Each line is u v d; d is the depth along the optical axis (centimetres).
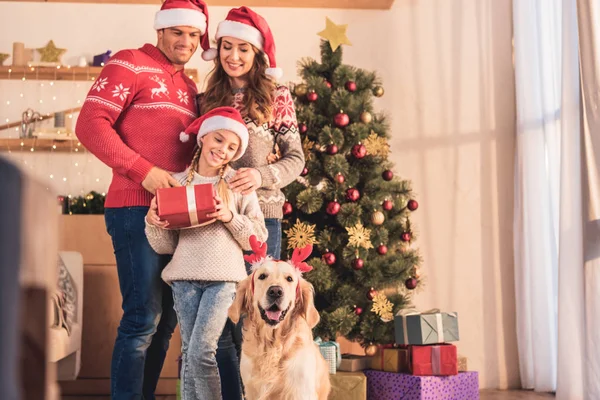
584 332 298
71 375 368
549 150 379
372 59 468
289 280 228
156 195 221
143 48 257
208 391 220
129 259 241
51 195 53
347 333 355
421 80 466
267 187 254
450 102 464
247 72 268
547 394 394
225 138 234
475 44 466
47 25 473
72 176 476
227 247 230
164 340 261
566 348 317
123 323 243
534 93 399
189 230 230
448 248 455
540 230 389
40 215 51
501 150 459
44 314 52
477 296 451
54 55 463
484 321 450
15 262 48
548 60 384
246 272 249
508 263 452
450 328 343
